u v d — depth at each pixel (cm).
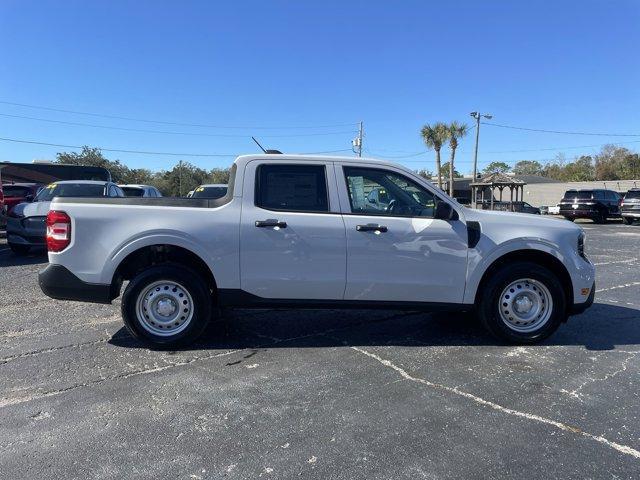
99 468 295
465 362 468
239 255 483
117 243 477
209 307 495
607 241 1579
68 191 1198
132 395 394
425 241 493
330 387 410
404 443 324
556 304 508
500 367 455
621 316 639
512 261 518
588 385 416
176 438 329
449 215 492
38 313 636
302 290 491
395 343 523
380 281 493
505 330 509
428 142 4569
